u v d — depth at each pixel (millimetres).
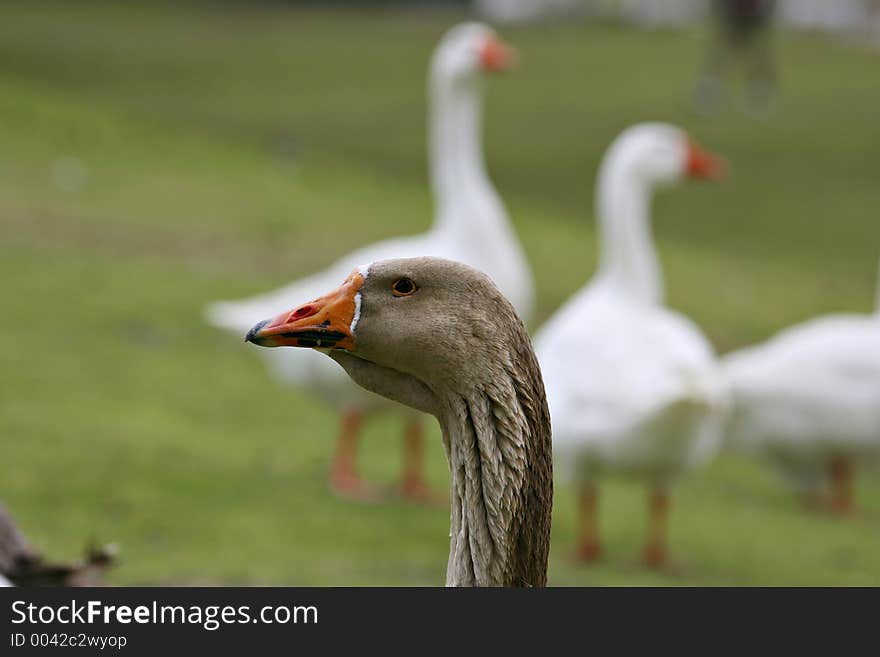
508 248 13812
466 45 14078
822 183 30828
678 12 53125
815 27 52594
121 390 15320
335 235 24281
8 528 7098
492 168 30703
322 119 34625
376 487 13375
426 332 4906
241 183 27562
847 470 15008
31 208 23281
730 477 16312
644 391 11477
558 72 41281
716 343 20188
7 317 17469
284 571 10484
